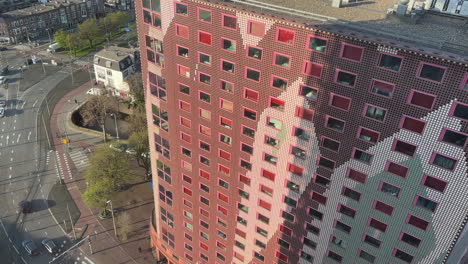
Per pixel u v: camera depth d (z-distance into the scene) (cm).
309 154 4772
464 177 3775
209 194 6309
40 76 16462
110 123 13775
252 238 6206
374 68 3784
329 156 4616
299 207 5322
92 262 8494
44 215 9631
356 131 4241
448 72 3412
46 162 11488
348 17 4353
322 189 4928
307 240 5572
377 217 4650
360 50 3775
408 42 3719
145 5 5247
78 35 18488
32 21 19875
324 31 3869
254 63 4544
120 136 12975
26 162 11438
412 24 4238
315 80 4203
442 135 3716
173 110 5850
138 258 8619
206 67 5028
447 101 3534
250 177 5566
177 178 6631
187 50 5088
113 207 9894
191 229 7119
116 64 14600
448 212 4050
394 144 4062
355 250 5116
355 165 4469
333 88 4138
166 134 6262
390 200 4428
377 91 3888
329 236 5266
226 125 5334
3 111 13575
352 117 4178
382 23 4212
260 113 4872
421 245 4466
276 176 5269
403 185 4231
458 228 4059
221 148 5616
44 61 17788
